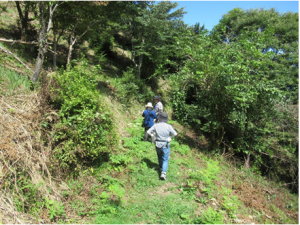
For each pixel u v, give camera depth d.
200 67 7.84
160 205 3.98
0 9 10.82
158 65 13.72
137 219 3.51
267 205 5.21
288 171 8.33
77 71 5.29
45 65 8.92
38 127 4.24
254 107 8.13
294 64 15.84
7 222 2.83
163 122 4.99
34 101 4.67
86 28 10.30
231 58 7.99
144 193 4.31
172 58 15.73
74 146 4.28
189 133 10.43
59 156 4.14
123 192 3.77
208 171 4.91
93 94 4.87
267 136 8.67
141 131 7.86
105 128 4.92
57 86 4.78
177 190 4.62
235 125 8.88
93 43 15.04
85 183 4.12
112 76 12.63
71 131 4.27
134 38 14.51
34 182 3.48
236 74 7.52
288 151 8.39
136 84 12.03
